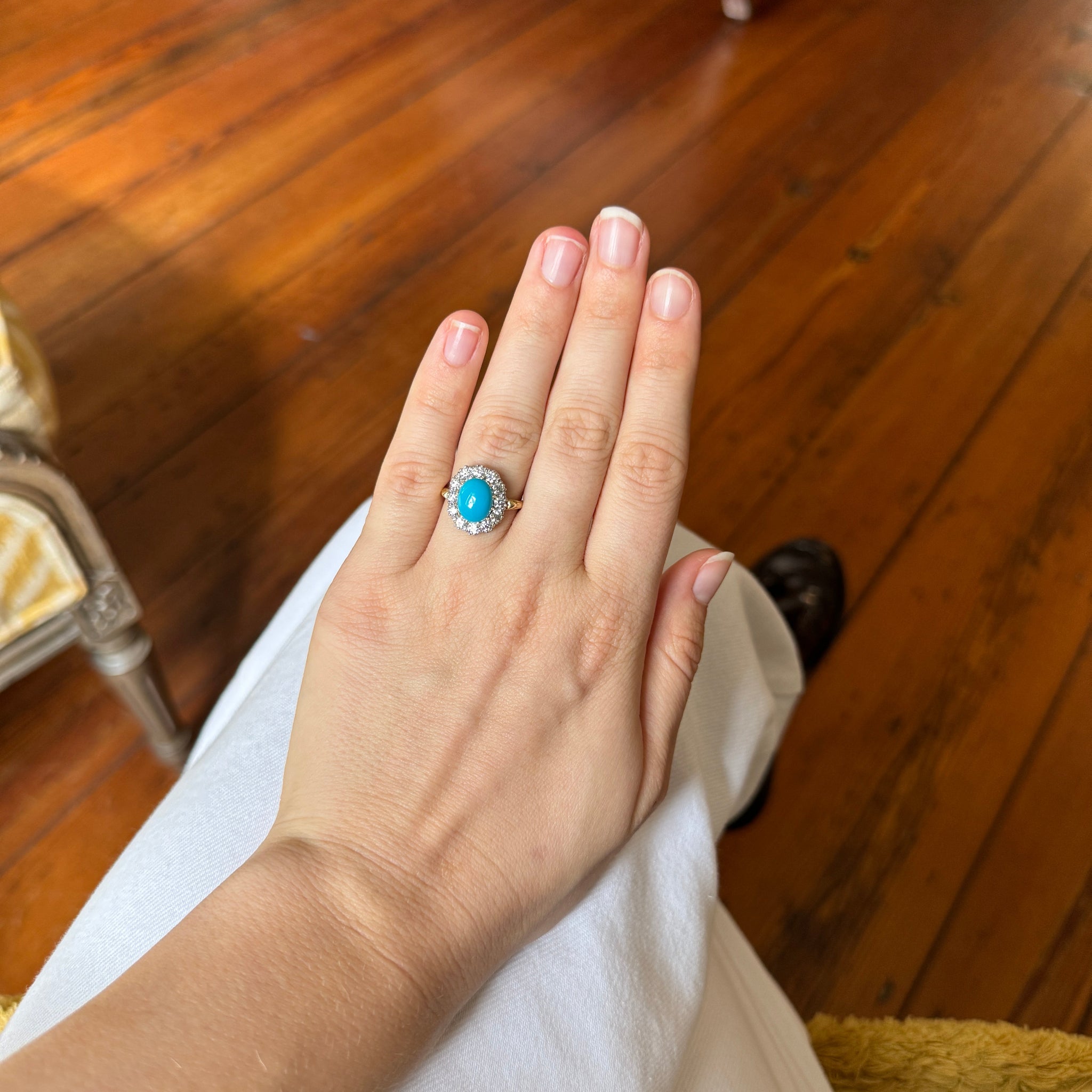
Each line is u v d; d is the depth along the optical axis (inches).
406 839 8.8
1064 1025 17.1
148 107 31.6
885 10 37.3
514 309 10.5
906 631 21.8
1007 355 26.8
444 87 33.3
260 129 31.3
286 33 34.6
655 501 10.2
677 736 10.8
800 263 28.8
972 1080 13.4
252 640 21.2
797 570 21.5
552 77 33.9
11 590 13.3
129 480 23.4
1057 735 20.4
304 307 27.0
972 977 17.6
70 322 26.1
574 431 10.3
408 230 29.0
